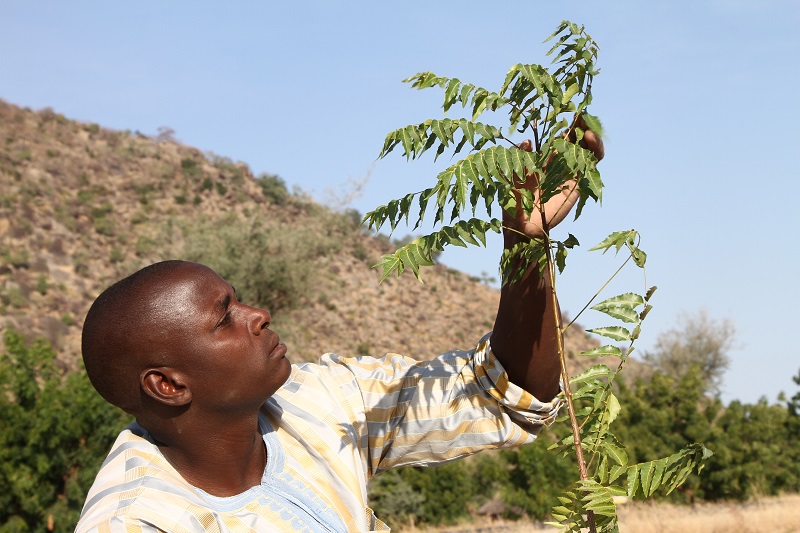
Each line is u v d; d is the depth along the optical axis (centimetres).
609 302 191
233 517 167
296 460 184
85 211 6344
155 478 165
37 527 1577
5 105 7325
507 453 2031
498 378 198
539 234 191
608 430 192
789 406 2570
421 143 177
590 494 176
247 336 171
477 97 183
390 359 218
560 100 186
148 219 6512
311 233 3359
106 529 155
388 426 205
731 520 1517
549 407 201
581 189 186
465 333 6156
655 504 1891
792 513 1516
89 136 7469
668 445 2252
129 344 167
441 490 2064
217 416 169
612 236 187
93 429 1656
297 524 171
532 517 1988
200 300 169
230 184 7469
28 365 1738
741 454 2241
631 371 4484
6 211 5719
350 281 6250
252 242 3162
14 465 1560
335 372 208
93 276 5547
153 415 170
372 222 185
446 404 203
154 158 7419
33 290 5062
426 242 174
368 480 208
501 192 185
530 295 194
